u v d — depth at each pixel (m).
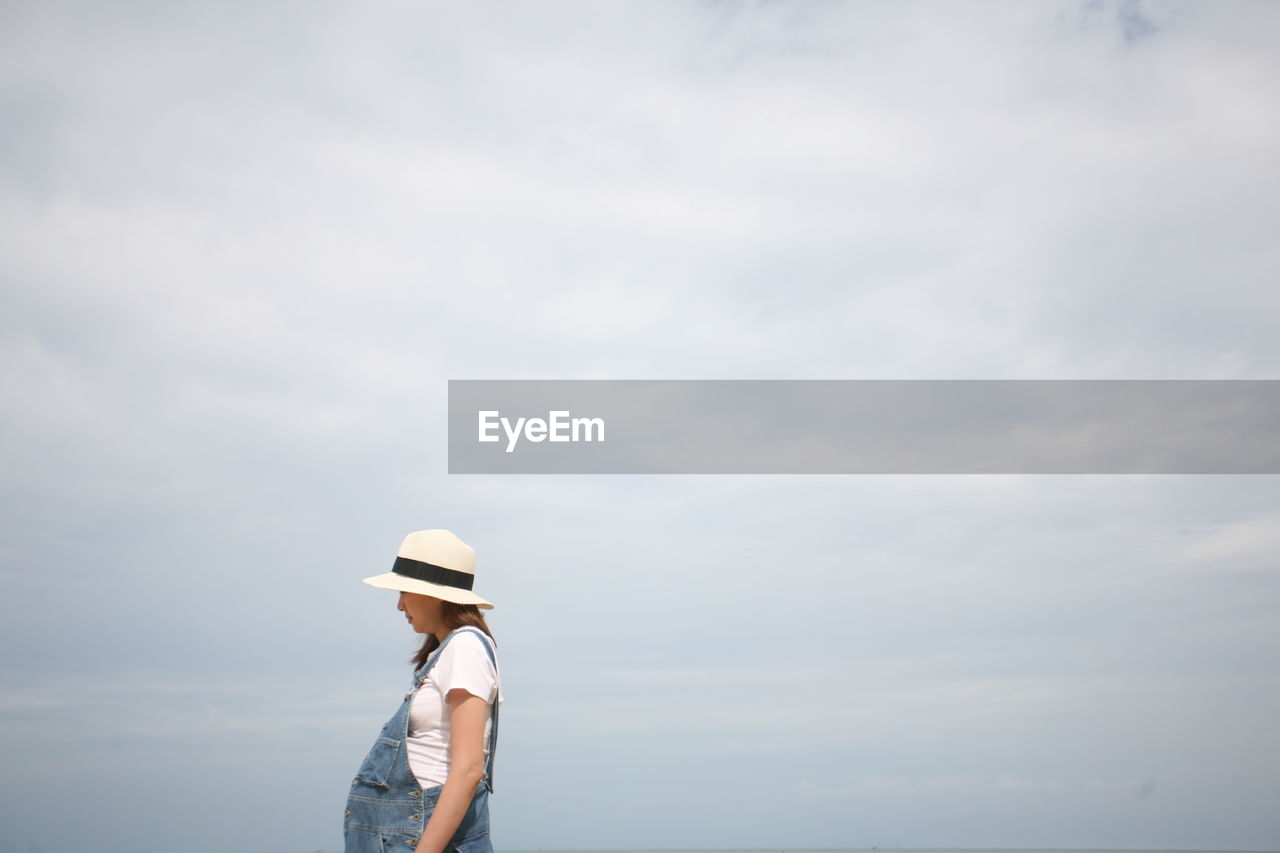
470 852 4.27
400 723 4.34
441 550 4.61
